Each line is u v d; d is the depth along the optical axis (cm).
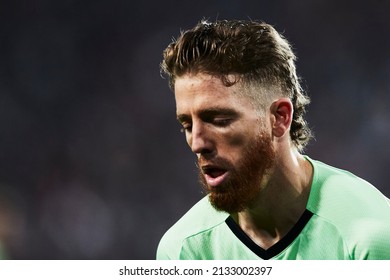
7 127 5262
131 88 5606
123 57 5766
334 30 5938
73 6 5781
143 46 5822
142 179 5116
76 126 5416
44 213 4644
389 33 5862
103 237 4550
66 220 4566
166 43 5847
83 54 5712
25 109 5378
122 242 4591
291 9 5972
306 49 5925
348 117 5491
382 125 5369
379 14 5925
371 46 5878
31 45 5588
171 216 4947
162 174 5153
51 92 5481
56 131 5356
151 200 5006
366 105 5553
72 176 5066
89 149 5281
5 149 5181
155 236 4756
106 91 5606
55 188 4866
